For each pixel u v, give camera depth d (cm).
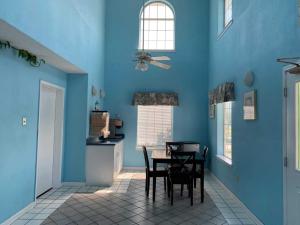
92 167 501
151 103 649
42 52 340
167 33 691
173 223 325
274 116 281
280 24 266
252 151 346
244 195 376
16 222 321
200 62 671
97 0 580
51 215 346
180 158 421
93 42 549
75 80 507
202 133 662
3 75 297
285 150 255
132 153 661
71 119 504
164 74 670
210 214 357
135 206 386
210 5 654
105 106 669
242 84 390
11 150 316
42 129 438
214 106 580
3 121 299
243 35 386
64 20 373
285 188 254
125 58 674
